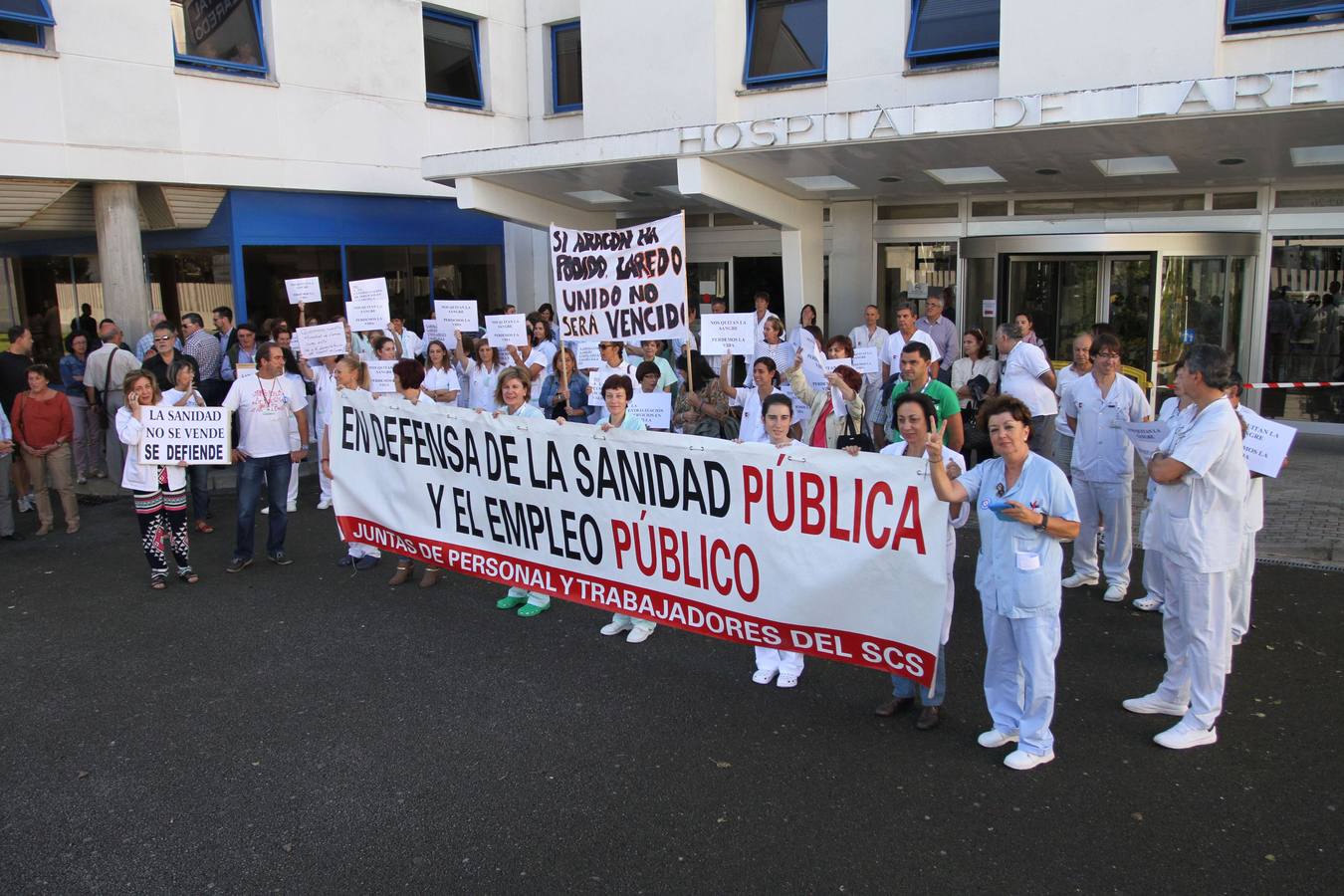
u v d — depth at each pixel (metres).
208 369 12.17
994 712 5.02
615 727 5.36
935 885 3.90
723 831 4.31
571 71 18.31
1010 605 4.69
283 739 5.30
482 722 5.45
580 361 10.77
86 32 12.90
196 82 14.08
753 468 5.53
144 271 14.66
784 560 5.48
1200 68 11.24
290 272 15.62
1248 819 4.33
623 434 6.11
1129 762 4.86
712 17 14.47
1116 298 13.20
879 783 4.71
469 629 6.92
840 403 7.17
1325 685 5.70
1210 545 4.85
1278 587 7.38
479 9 17.67
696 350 14.11
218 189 14.68
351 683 6.02
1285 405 13.05
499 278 18.97
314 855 4.21
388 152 16.50
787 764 4.91
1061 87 11.92
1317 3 11.05
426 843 4.28
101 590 7.94
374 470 7.88
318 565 8.55
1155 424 6.11
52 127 12.70
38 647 6.71
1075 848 4.13
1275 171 11.88
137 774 4.95
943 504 4.84
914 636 5.01
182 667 6.32
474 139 17.83
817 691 5.80
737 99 15.01
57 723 5.54
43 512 9.78
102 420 12.28
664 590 6.11
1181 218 13.11
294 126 15.23
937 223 14.61
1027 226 14.04
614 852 4.18
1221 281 12.85
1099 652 6.28
